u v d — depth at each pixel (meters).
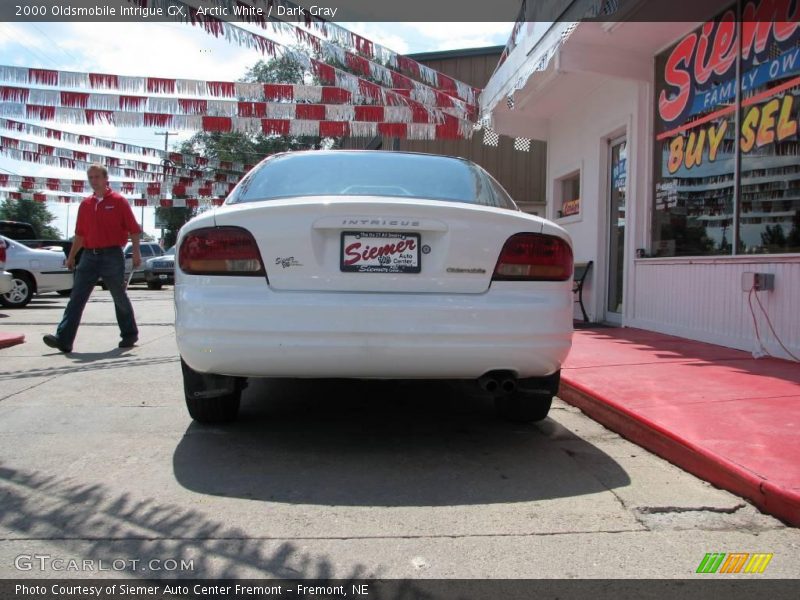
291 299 3.05
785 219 5.25
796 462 2.96
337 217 3.07
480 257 3.15
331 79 8.84
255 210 3.09
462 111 10.16
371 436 3.80
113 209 6.48
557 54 6.95
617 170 8.38
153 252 22.98
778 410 3.78
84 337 7.71
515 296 3.18
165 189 16.67
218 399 3.72
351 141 23.58
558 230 3.32
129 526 2.55
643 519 2.67
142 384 5.04
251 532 2.52
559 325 3.25
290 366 3.10
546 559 2.33
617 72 7.16
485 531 2.55
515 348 3.14
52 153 13.74
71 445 3.53
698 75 6.43
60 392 4.76
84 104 9.22
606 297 8.62
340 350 3.05
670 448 3.37
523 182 15.31
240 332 3.05
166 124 9.41
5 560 2.28
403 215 3.09
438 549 2.40
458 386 5.21
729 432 3.39
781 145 5.28
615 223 8.45
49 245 15.03
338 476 3.13
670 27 6.55
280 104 9.55
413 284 3.11
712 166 6.22
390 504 2.80
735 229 5.85
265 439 3.70
